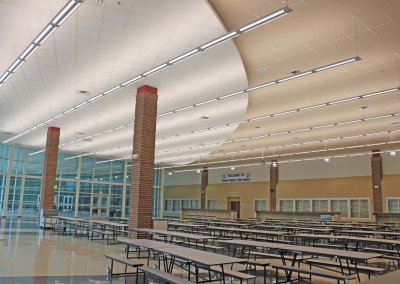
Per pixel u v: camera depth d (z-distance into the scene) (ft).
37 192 87.30
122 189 102.01
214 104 46.83
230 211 83.56
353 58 27.73
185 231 53.36
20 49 31.01
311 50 33.45
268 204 95.20
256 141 76.18
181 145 79.82
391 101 47.01
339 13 27.22
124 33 28.37
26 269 23.75
